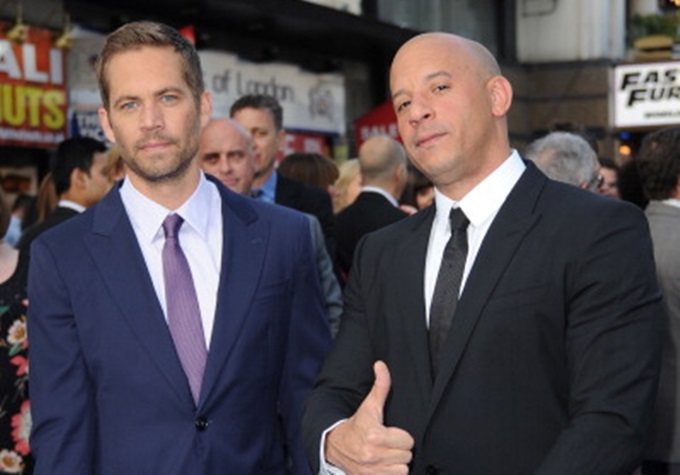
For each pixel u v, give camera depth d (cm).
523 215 244
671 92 1398
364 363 265
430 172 249
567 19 1584
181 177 296
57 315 294
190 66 293
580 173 426
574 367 233
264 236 308
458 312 241
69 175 466
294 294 311
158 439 286
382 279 261
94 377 293
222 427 290
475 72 248
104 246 296
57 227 304
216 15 1012
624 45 1662
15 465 361
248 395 296
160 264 298
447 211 254
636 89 1410
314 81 1211
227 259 300
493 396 237
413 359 248
